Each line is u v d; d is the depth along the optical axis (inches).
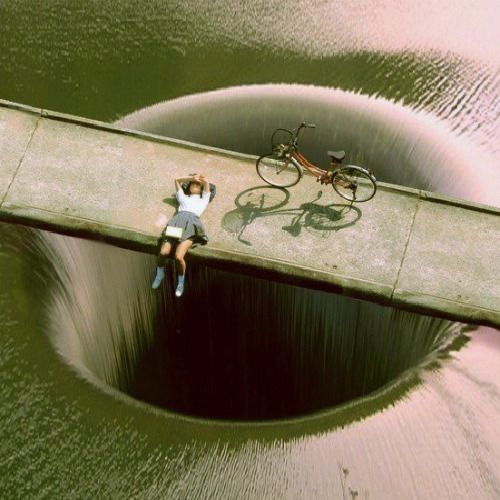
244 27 571.2
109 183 441.7
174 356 518.6
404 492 348.5
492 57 571.8
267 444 362.0
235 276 491.2
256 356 523.5
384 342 459.5
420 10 593.9
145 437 360.5
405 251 428.5
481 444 363.9
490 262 430.3
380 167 529.3
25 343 379.6
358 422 370.6
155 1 571.8
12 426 355.9
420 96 546.6
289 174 451.8
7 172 438.3
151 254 443.5
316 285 416.5
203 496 344.5
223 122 535.8
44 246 425.4
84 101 529.3
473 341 403.2
